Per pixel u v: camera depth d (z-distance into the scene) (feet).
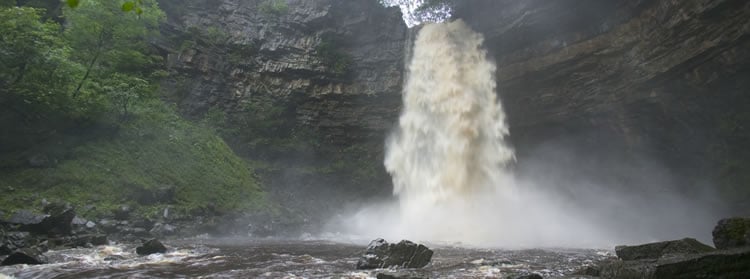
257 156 99.66
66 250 38.86
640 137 81.76
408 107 111.75
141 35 78.59
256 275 28.55
